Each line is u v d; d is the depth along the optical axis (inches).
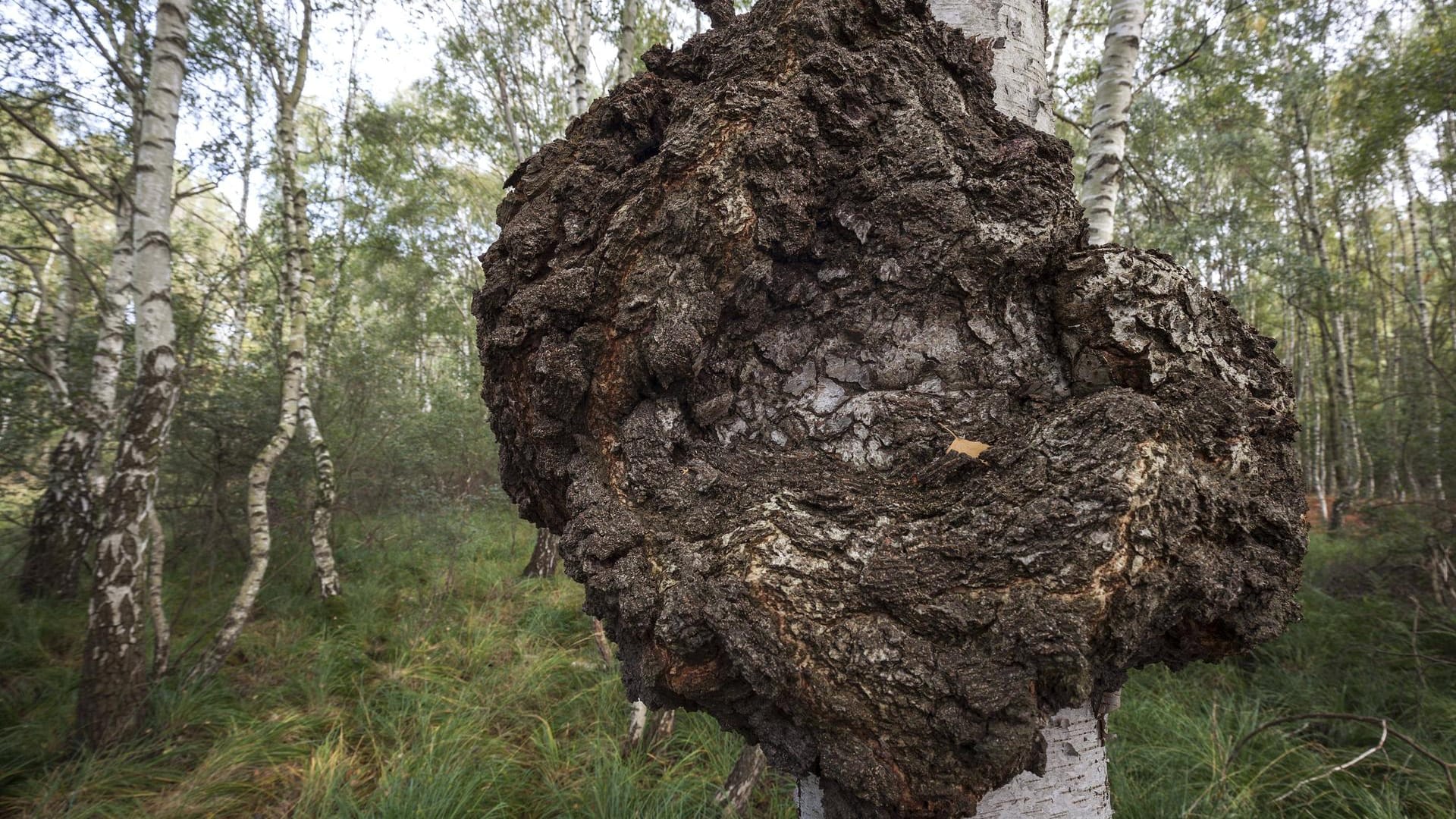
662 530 38.5
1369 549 237.0
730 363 44.1
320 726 157.9
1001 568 33.3
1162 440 34.4
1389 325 583.8
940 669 32.8
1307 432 618.2
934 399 40.1
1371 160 283.6
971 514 34.9
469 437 358.9
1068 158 46.8
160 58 159.2
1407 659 171.3
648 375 42.6
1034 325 41.1
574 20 295.0
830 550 35.5
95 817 122.8
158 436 154.0
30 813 123.6
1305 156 445.4
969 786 32.6
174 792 131.1
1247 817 117.1
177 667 168.9
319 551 241.9
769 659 33.7
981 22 57.0
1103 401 34.9
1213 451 37.4
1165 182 419.5
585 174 46.8
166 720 151.3
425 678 177.5
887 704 32.9
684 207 40.7
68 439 242.1
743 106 41.7
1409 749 140.3
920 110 43.9
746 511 37.4
